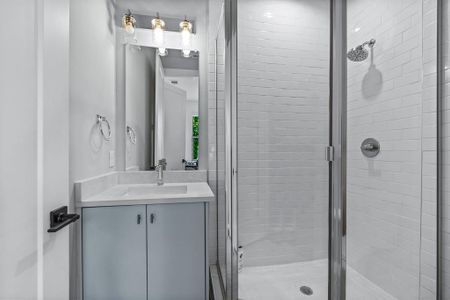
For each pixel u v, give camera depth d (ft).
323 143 5.20
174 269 4.48
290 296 4.91
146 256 4.38
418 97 4.33
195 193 4.81
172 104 6.43
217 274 5.82
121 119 6.06
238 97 5.13
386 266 4.74
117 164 6.03
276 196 5.25
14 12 1.90
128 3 6.07
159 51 6.28
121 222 4.31
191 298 4.52
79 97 4.23
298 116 5.29
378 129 4.91
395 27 4.71
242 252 5.06
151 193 5.61
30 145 2.09
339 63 4.97
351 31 4.95
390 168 4.76
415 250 4.37
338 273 4.88
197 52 6.43
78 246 4.18
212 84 6.30
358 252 4.89
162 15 6.27
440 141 4.09
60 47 2.54
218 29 6.00
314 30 5.24
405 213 4.52
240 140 5.14
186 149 6.47
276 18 5.26
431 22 4.16
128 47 6.09
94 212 4.22
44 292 2.23
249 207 5.16
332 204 5.04
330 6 5.08
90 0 4.62
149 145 6.29
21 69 1.98
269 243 5.19
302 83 5.30
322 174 5.20
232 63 4.87
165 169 6.41
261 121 5.23
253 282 5.04
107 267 4.26
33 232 2.10
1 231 1.77
